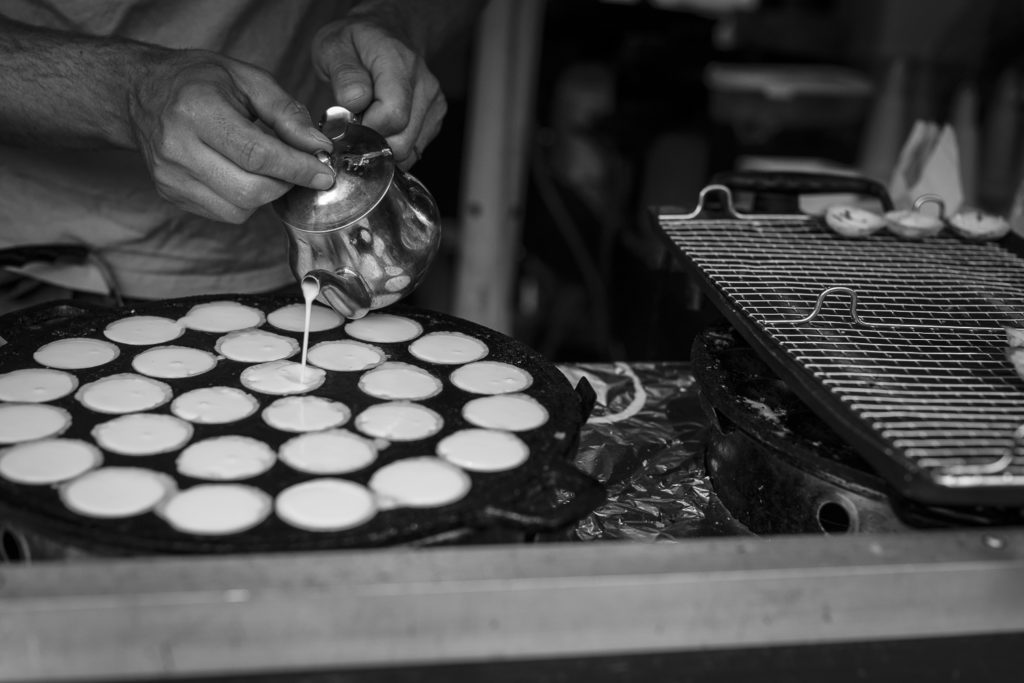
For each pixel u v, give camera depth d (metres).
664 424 1.23
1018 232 1.40
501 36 1.71
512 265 1.91
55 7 1.28
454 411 1.11
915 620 0.94
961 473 0.94
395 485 1.02
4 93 1.17
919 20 2.40
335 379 1.14
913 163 1.46
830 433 1.07
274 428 1.08
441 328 1.23
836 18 2.71
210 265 1.39
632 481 1.16
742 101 2.35
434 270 2.45
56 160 1.32
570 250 2.37
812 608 0.93
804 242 1.27
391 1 1.37
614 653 0.93
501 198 1.83
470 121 1.80
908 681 0.94
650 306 1.35
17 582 0.88
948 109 2.45
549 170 2.44
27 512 0.97
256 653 0.90
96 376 1.13
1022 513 0.99
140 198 1.34
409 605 0.90
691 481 1.16
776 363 1.05
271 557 0.91
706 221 1.30
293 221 1.10
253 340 1.19
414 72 1.20
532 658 0.93
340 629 0.90
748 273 1.19
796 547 0.94
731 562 0.92
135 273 1.36
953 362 1.07
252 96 1.10
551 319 2.46
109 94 1.14
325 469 1.04
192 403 1.10
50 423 1.07
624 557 0.92
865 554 0.93
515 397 1.13
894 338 1.10
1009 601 0.94
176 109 1.07
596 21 2.42
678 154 2.23
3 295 1.31
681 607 0.92
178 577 0.89
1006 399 1.03
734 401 1.09
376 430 1.08
